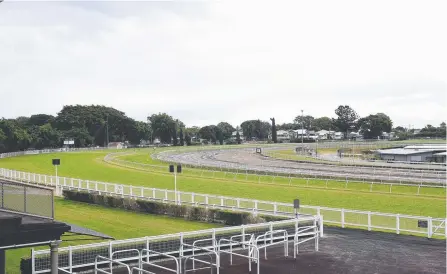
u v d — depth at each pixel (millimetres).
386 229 27781
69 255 18922
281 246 23547
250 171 60938
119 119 174125
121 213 35875
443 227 25859
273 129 198250
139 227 30391
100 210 37281
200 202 35656
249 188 47500
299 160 85375
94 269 18859
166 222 32188
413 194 41531
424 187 43875
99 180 58688
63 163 84812
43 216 14234
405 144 163250
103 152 121375
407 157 103438
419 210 34250
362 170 65250
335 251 22344
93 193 41625
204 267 19562
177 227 30422
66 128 162375
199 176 59875
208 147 144500
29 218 14039
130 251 20703
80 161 89375
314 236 24062
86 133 157750
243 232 22047
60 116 164750
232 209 32656
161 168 70125
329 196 41188
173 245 21906
